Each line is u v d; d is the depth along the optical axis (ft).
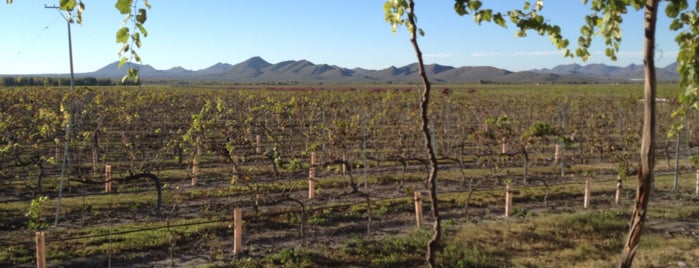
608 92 224.94
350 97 119.85
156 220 38.93
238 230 32.35
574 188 49.80
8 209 40.47
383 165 60.75
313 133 69.92
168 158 62.39
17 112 83.97
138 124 83.15
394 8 10.04
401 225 39.11
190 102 114.93
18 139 56.80
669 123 80.94
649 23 8.89
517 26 10.34
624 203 45.73
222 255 32.32
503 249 33.94
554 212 42.70
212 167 57.93
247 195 46.55
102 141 70.74
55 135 69.56
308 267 30.91
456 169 59.00
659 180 54.13
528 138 50.29
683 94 10.25
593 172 58.29
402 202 44.06
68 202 42.68
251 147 55.26
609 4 10.02
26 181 49.88
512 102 110.01
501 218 40.78
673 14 10.02
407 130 67.67
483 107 100.73
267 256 31.63
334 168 56.29
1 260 30.35
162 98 110.52
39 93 104.37
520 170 58.39
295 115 89.35
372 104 104.06
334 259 31.76
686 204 45.24
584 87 321.52
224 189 46.88
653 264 30.73
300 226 38.19
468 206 44.09
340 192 48.44
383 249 32.86
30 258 30.83
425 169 58.70
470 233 35.47
